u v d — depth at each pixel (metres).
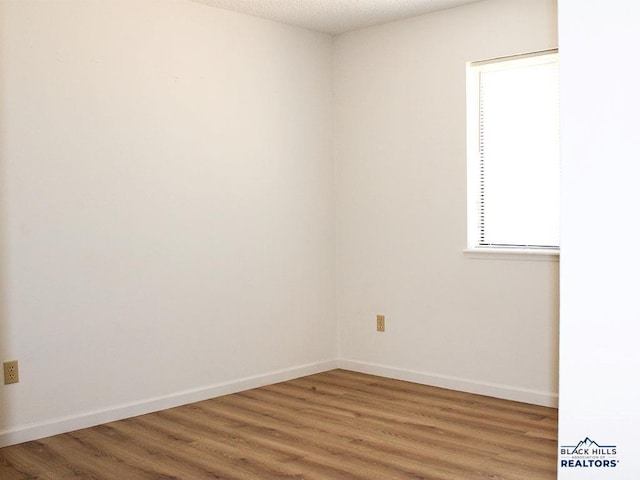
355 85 5.35
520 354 4.55
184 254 4.55
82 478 3.33
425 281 5.00
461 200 4.79
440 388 4.92
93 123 4.09
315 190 5.38
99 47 4.11
